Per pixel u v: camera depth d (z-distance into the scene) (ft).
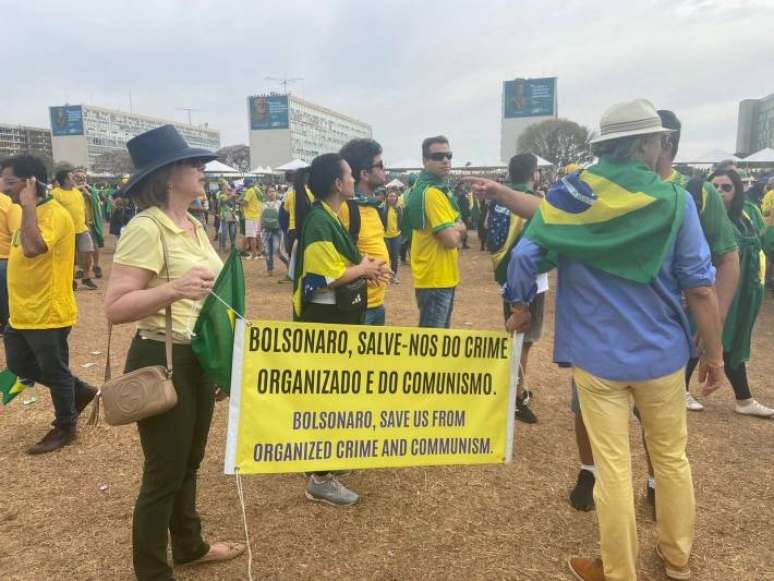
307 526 10.34
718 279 10.43
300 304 10.69
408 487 11.78
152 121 403.95
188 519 8.88
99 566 9.18
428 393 9.09
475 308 30.12
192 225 8.22
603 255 7.63
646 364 7.68
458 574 9.06
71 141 342.44
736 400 15.78
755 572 9.10
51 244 12.26
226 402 16.60
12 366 13.20
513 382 9.56
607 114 7.98
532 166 15.46
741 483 11.89
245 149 354.95
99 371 19.08
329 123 394.73
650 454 8.67
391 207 36.73
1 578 8.87
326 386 8.55
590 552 9.66
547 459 13.07
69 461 12.79
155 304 6.89
